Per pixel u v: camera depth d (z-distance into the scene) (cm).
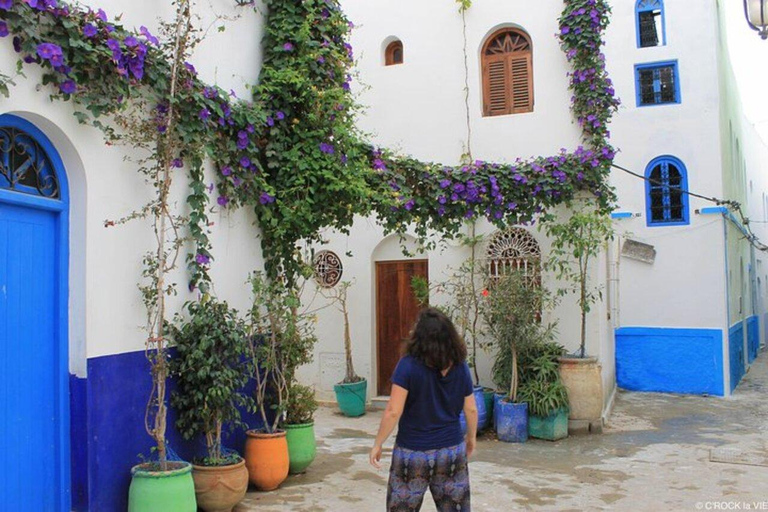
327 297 1189
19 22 421
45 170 480
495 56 1108
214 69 661
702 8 1370
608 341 1200
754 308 2112
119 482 516
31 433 459
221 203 654
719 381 1327
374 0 1176
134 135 535
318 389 1189
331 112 724
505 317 937
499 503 641
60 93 462
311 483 689
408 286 1163
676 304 1366
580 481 719
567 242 1015
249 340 654
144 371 549
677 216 1375
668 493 673
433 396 428
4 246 443
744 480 718
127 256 535
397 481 425
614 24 1422
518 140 1066
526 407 920
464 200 930
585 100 998
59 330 484
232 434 669
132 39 506
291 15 744
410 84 1145
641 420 1068
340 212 761
